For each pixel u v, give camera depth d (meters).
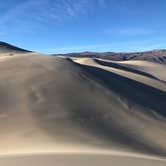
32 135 28.72
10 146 25.53
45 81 43.00
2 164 15.96
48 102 37.31
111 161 17.19
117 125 35.78
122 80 59.31
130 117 39.25
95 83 46.47
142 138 33.88
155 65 161.00
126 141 31.52
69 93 40.91
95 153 19.81
